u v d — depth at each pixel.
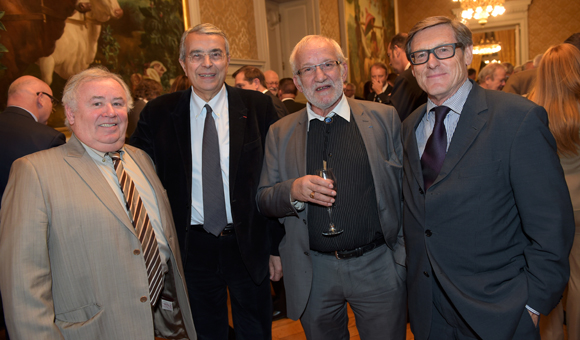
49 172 1.30
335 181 1.52
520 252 1.32
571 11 9.81
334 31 7.48
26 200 1.24
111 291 1.32
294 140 1.71
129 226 1.35
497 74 4.49
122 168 1.46
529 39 10.28
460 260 1.31
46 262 1.24
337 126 1.67
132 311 1.34
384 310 1.65
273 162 1.77
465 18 8.48
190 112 1.92
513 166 1.24
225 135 1.89
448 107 1.39
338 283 1.64
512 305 1.23
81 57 3.38
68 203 1.28
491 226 1.28
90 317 1.30
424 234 1.40
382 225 1.60
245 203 1.81
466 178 1.29
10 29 2.89
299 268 1.65
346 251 1.62
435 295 1.45
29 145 2.16
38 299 1.19
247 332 1.93
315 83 1.60
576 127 1.67
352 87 6.28
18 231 1.21
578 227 1.77
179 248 1.71
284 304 2.95
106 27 3.57
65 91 1.39
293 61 1.68
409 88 2.70
